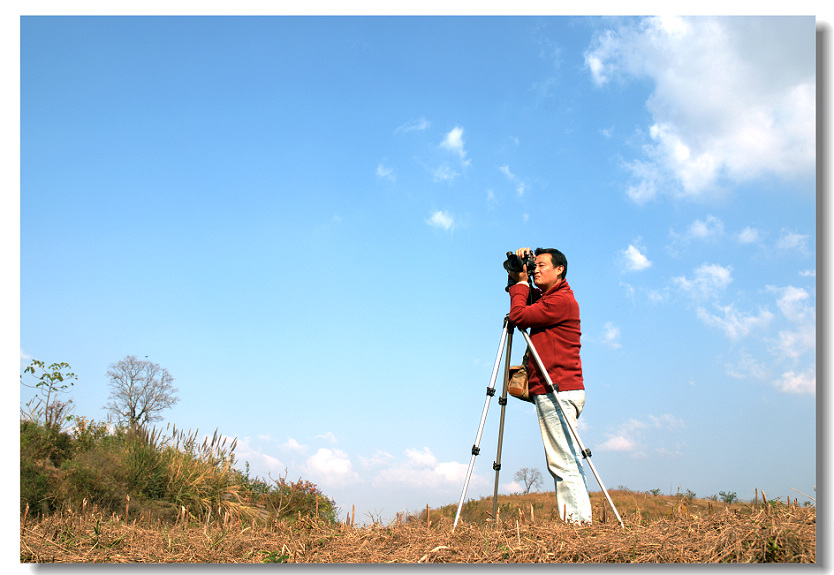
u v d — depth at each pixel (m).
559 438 4.34
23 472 6.10
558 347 4.50
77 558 4.01
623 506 5.88
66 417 7.62
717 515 3.83
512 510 5.52
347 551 3.95
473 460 4.39
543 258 4.80
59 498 6.02
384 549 3.93
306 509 7.73
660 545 3.40
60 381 7.68
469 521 4.94
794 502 3.81
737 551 3.25
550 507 5.70
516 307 4.51
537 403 4.49
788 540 3.27
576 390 4.44
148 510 6.52
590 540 3.54
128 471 7.02
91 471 6.72
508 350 4.68
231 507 7.28
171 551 4.18
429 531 4.20
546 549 3.49
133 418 8.59
